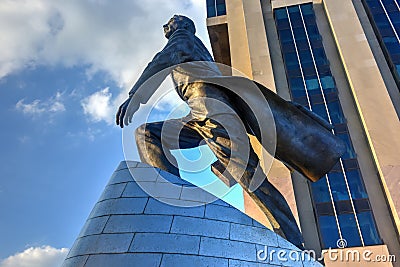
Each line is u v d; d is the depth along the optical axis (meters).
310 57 26.05
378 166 19.23
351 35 25.67
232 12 31.83
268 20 30.08
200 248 4.38
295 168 6.34
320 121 6.16
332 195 19.06
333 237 17.52
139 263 4.14
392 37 25.53
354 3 28.67
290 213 5.70
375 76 23.05
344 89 23.66
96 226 4.74
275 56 27.00
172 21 7.43
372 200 18.58
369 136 20.39
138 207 4.85
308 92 24.03
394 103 22.47
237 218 4.92
